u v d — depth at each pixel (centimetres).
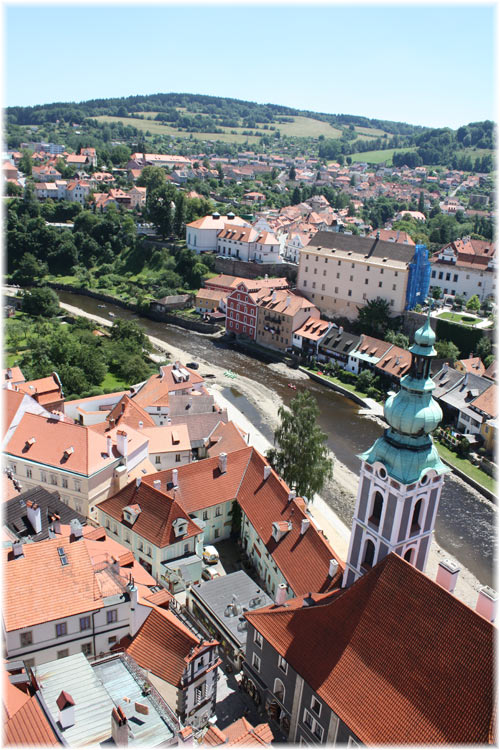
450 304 19938
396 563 4962
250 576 7862
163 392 12012
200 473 8438
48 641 5272
